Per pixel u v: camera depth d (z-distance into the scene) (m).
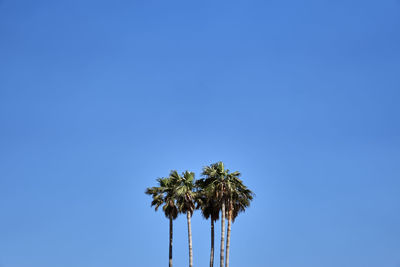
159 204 104.50
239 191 99.12
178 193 101.81
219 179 98.31
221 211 98.25
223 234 97.12
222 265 96.12
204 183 100.19
